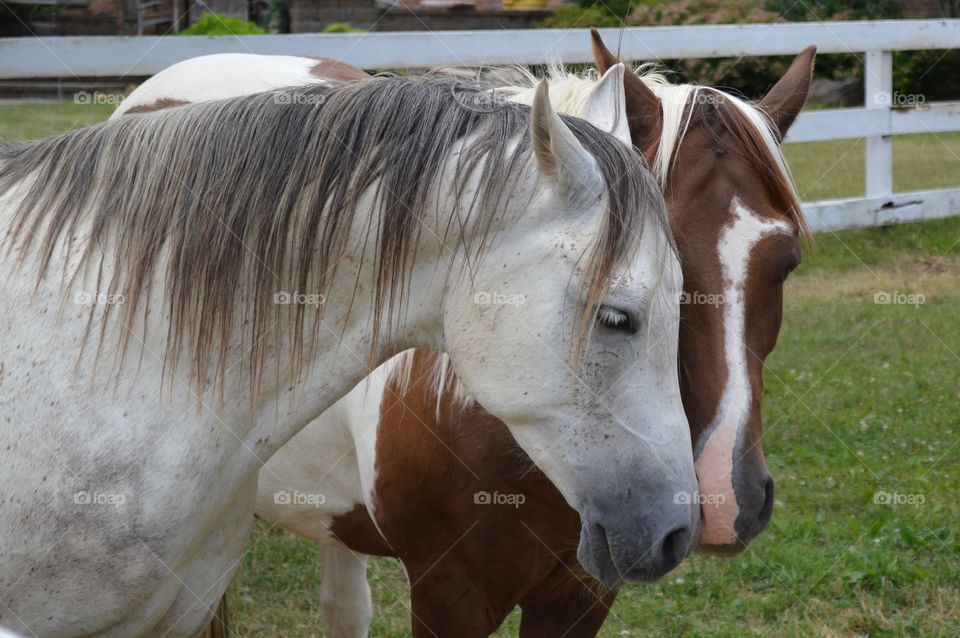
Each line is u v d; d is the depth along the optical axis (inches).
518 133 90.1
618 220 83.7
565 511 113.3
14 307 91.4
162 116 97.2
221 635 145.5
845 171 457.1
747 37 354.6
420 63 307.1
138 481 89.3
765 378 271.4
